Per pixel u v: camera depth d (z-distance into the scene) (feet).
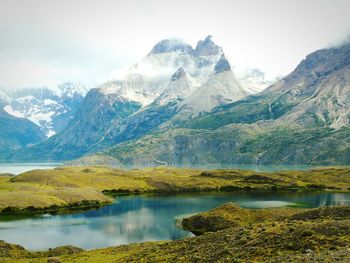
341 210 313.94
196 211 615.57
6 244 337.11
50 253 314.55
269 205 650.02
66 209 651.25
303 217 321.52
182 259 208.13
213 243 227.61
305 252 166.91
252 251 186.39
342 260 139.23
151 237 422.41
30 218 562.66
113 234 441.68
